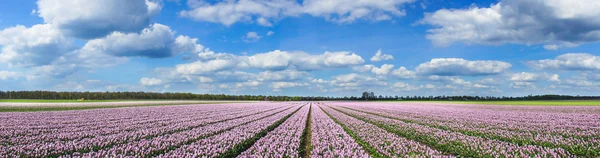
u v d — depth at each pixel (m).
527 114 36.44
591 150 13.23
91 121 25.78
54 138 16.30
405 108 57.56
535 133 19.22
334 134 19.02
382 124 25.84
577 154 13.10
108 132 18.67
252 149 13.84
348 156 12.36
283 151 13.34
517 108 52.72
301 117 34.41
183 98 147.25
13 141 14.95
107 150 13.21
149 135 17.91
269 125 23.84
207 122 25.91
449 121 27.92
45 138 16.31
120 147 13.37
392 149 14.15
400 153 13.05
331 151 13.65
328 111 48.22
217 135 17.75
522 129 21.02
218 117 31.75
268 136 18.06
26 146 13.45
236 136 17.38
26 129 19.66
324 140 16.30
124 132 18.69
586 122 25.27
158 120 27.47
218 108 53.66
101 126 21.89
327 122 27.77
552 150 13.00
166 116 32.78
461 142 15.63
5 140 15.26
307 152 14.50
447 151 14.47
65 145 13.90
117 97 126.00
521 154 12.31
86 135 17.25
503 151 12.95
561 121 26.55
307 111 48.72
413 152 13.19
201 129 20.72
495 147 14.13
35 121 24.89
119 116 31.61
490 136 18.36
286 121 29.02
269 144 15.13
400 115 36.62
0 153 12.00
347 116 35.72
